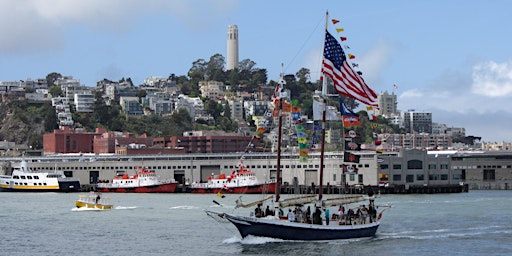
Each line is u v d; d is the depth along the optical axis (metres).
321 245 160.62
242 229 161.00
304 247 157.62
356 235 169.38
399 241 170.62
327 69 157.00
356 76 157.00
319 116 161.50
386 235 181.25
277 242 160.62
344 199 168.38
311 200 164.38
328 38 156.62
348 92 156.38
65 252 163.12
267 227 158.50
